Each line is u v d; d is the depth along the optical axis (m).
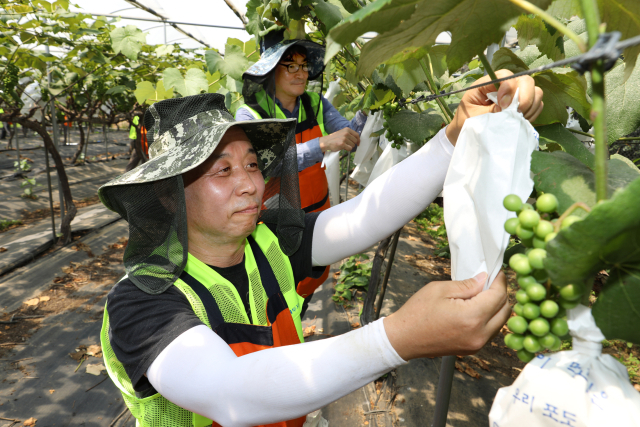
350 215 1.31
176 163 1.00
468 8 0.63
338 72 3.83
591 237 0.44
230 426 0.82
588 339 0.58
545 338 0.58
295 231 1.35
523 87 0.81
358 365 0.75
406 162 1.22
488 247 0.74
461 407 3.36
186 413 1.07
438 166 1.14
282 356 0.81
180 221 1.00
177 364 0.87
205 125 1.12
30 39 5.27
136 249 1.07
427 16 0.62
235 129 1.15
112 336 1.03
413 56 0.88
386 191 1.23
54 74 7.16
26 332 4.53
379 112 2.64
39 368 3.96
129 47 4.04
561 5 0.70
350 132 2.55
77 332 4.56
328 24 1.68
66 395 3.62
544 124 0.95
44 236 7.28
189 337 0.91
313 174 2.64
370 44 0.66
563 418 0.54
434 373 3.72
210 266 1.19
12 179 12.16
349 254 1.33
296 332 1.33
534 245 0.58
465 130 0.82
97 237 7.62
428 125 1.54
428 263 6.37
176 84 2.83
